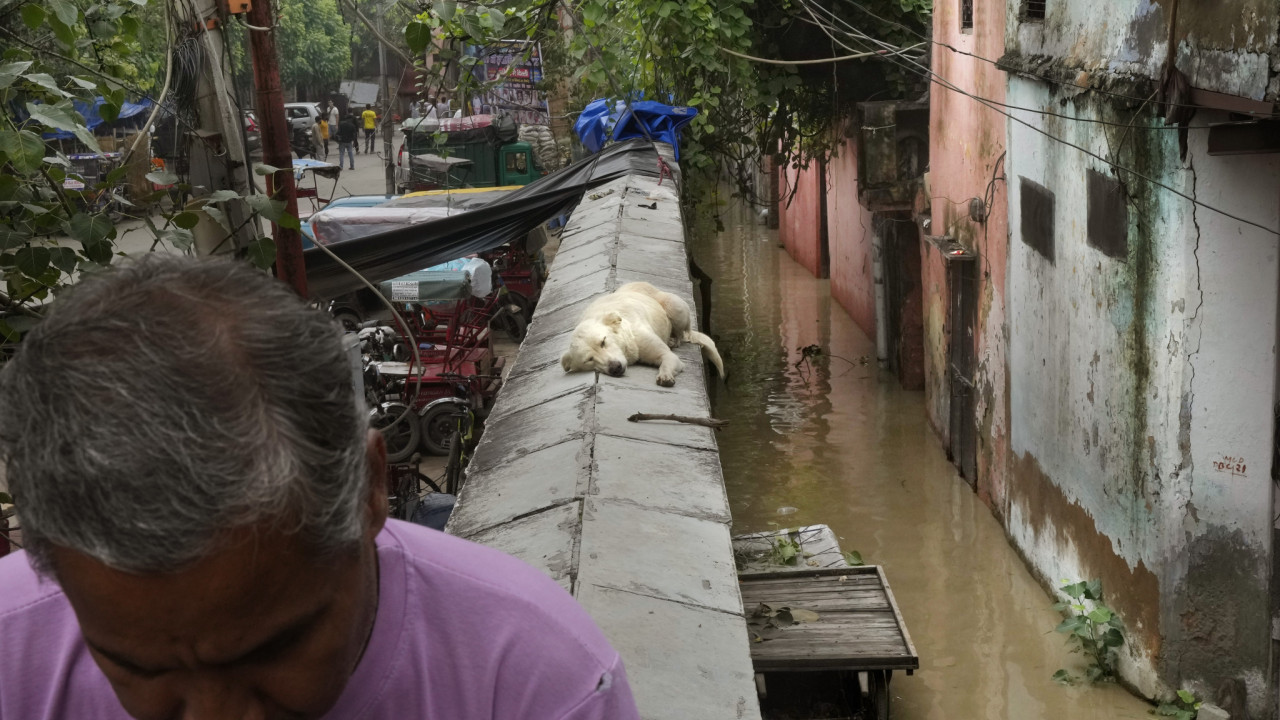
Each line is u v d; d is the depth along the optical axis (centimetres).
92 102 486
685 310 714
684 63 1591
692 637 375
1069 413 959
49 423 81
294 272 578
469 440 1253
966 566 1106
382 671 109
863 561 1130
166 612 85
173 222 457
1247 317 737
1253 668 782
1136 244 806
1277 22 589
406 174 2519
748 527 1218
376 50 3697
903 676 915
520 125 2677
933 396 1475
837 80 1789
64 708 112
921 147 1597
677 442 551
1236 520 767
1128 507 842
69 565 85
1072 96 911
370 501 102
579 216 1151
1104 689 864
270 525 85
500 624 113
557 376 652
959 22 1327
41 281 430
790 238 2603
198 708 93
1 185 418
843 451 1420
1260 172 712
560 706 112
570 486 487
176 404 81
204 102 571
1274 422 748
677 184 1311
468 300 1461
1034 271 1052
